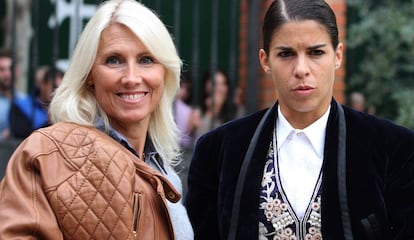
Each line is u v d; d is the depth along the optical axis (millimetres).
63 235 2369
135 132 2801
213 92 5312
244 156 2928
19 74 7492
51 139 2467
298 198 2764
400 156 2777
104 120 2709
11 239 2277
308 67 2684
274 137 2875
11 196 2361
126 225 2426
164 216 2629
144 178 2629
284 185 2793
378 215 2721
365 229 2707
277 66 2730
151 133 2953
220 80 5984
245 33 5895
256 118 2980
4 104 5859
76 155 2449
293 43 2682
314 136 2811
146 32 2678
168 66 2791
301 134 2812
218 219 2982
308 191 2764
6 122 5836
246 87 5293
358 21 5715
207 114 5953
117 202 2424
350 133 2803
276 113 2896
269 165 2848
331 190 2738
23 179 2389
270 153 2865
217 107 5957
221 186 2949
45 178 2387
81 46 2678
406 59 5504
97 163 2447
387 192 2771
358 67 5770
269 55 2771
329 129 2811
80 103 2678
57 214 2359
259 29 5211
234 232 2838
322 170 2777
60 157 2439
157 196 2625
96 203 2398
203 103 6031
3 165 4961
